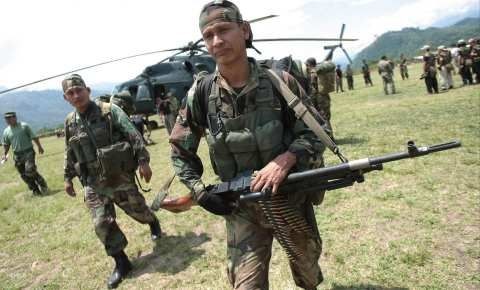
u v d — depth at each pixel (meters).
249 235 2.37
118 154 4.33
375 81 33.78
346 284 3.53
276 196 2.25
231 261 2.40
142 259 4.95
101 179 4.42
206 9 2.13
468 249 3.77
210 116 2.29
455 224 4.28
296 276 2.63
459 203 4.76
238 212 2.39
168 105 14.12
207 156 10.38
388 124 10.25
